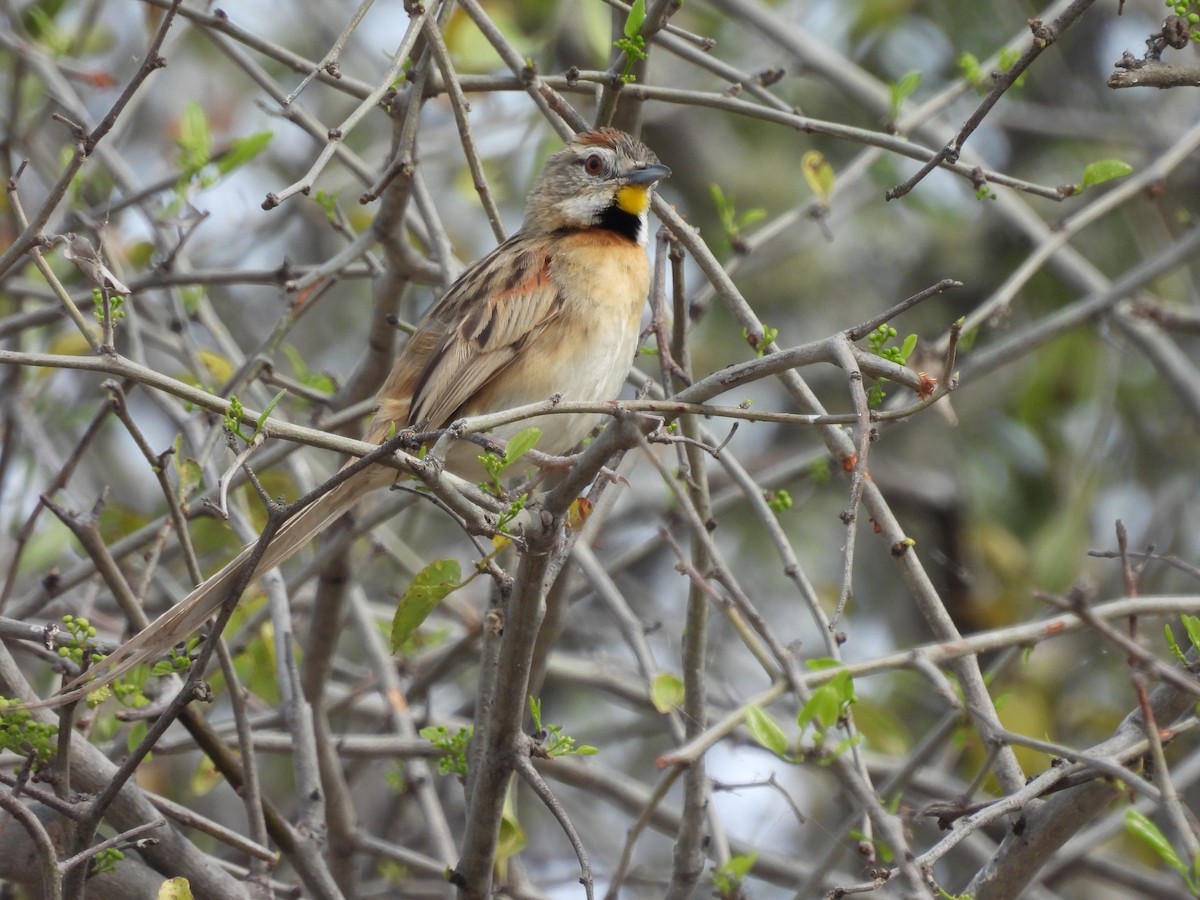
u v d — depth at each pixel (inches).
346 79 406.3
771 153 682.8
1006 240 669.9
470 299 411.8
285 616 405.4
